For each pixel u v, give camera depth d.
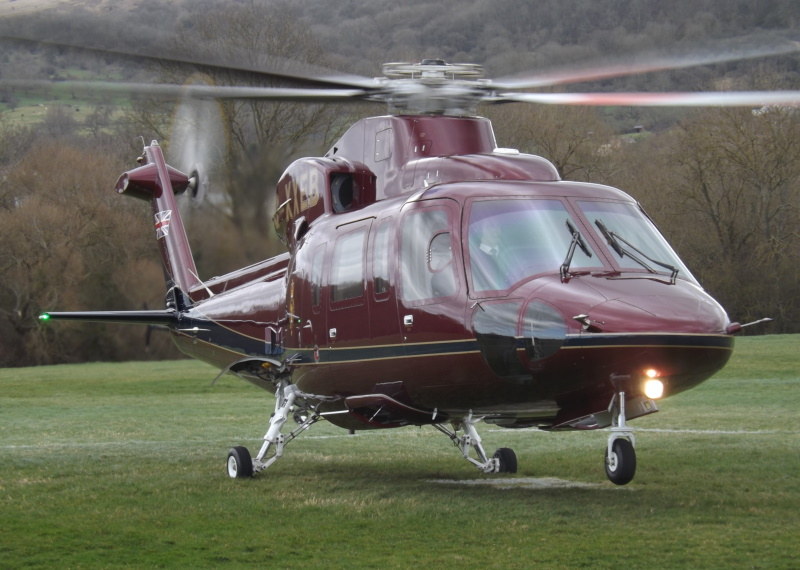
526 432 33.75
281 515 19.22
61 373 76.31
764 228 97.56
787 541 16.08
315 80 21.39
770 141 95.00
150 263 98.00
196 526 18.19
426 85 23.39
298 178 25.66
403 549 16.11
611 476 19.00
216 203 48.78
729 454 26.50
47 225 96.31
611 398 18.88
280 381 25.67
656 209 99.38
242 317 28.06
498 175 21.58
